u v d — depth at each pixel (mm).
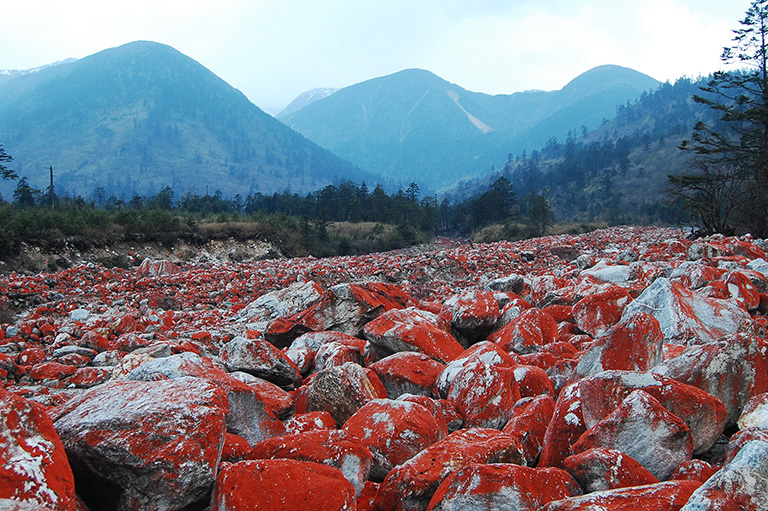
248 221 41031
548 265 20656
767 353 4762
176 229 33844
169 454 3416
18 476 2752
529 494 3369
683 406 4188
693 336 6535
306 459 3984
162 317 12336
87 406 3846
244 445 4305
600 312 8148
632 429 3982
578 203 146000
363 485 4074
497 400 5375
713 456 4309
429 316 8578
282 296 13719
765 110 29031
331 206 83812
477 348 6816
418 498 3748
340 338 8391
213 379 4969
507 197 83062
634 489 3258
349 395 5516
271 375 6668
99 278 18922
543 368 6668
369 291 9984
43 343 10328
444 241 62844
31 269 24578
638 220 97750
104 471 3424
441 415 5051
